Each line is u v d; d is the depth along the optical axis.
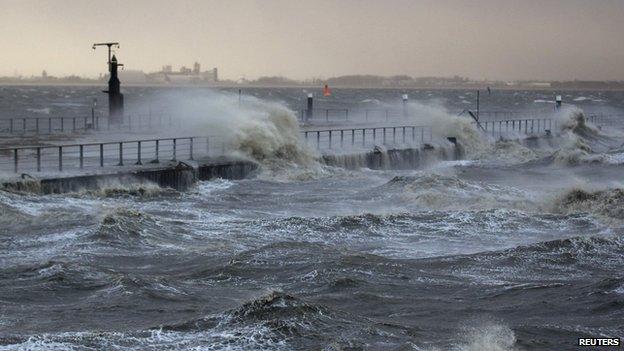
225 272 27.25
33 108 176.12
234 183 52.94
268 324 20.31
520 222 37.47
